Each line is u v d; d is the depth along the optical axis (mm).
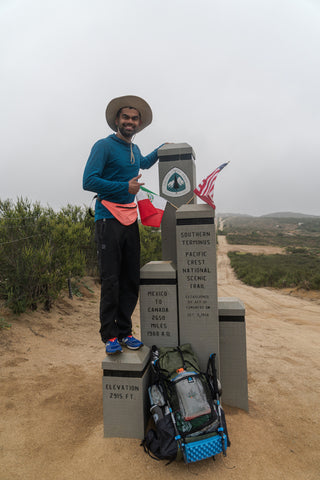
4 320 5219
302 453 2574
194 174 3432
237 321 3082
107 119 2906
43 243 6355
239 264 30156
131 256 2857
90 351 4863
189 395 2326
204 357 2936
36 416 2920
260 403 3469
